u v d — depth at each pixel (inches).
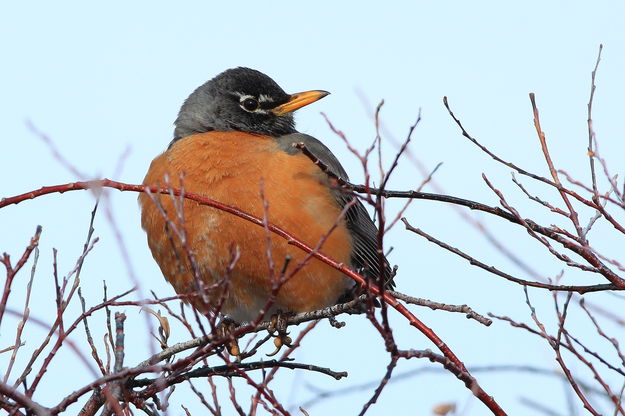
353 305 382.9
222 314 523.8
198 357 337.7
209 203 374.6
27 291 333.7
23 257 325.7
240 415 317.4
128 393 372.5
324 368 392.2
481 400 318.3
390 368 309.3
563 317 335.6
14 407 327.0
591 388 319.3
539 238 360.5
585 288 353.7
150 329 333.7
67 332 332.8
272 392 320.5
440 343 334.6
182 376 382.6
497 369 320.2
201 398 332.8
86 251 360.2
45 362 327.0
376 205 313.9
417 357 312.8
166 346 400.5
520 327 332.5
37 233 328.8
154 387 373.4
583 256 362.9
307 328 351.9
